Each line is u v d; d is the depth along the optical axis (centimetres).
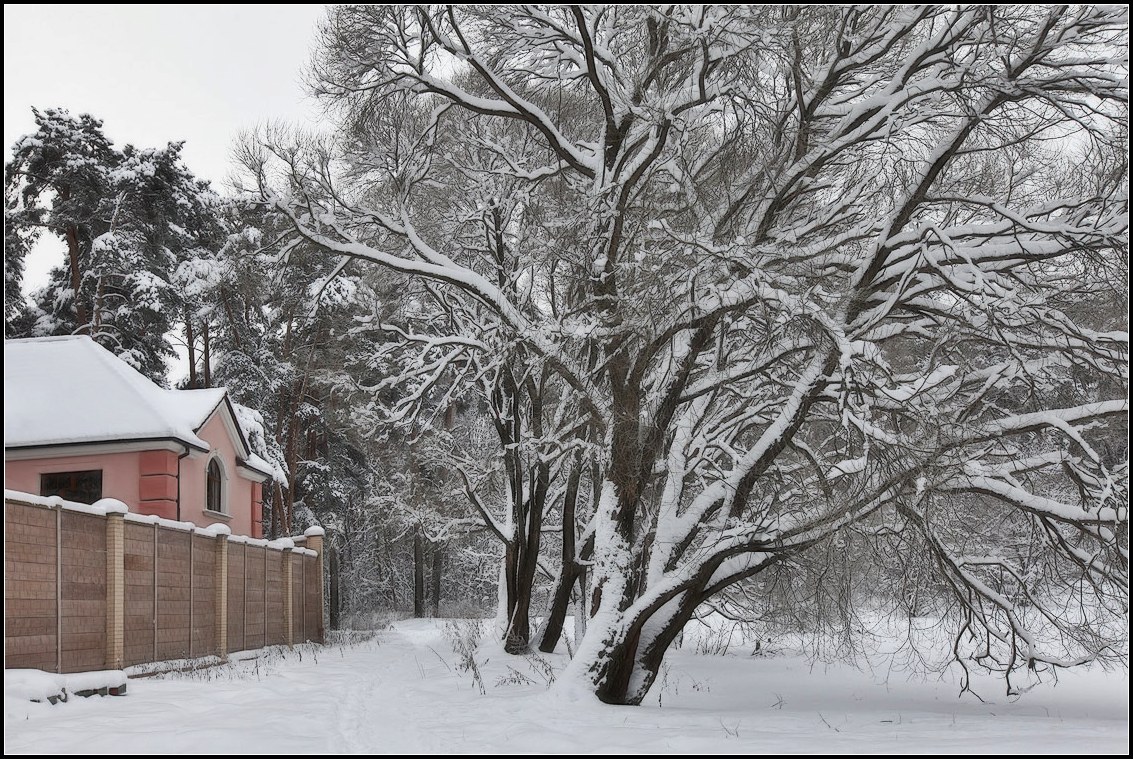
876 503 1316
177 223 4294
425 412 3322
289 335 4253
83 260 4153
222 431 2992
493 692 1559
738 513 1489
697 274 1348
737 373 1520
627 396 1547
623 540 1547
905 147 1521
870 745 993
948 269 1380
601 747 1005
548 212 1917
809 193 1672
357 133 1620
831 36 1442
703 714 1325
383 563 5794
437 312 2358
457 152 1975
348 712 1330
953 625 1775
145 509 2481
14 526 1405
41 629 1449
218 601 2130
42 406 2520
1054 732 1126
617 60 1566
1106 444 1580
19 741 992
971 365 1532
